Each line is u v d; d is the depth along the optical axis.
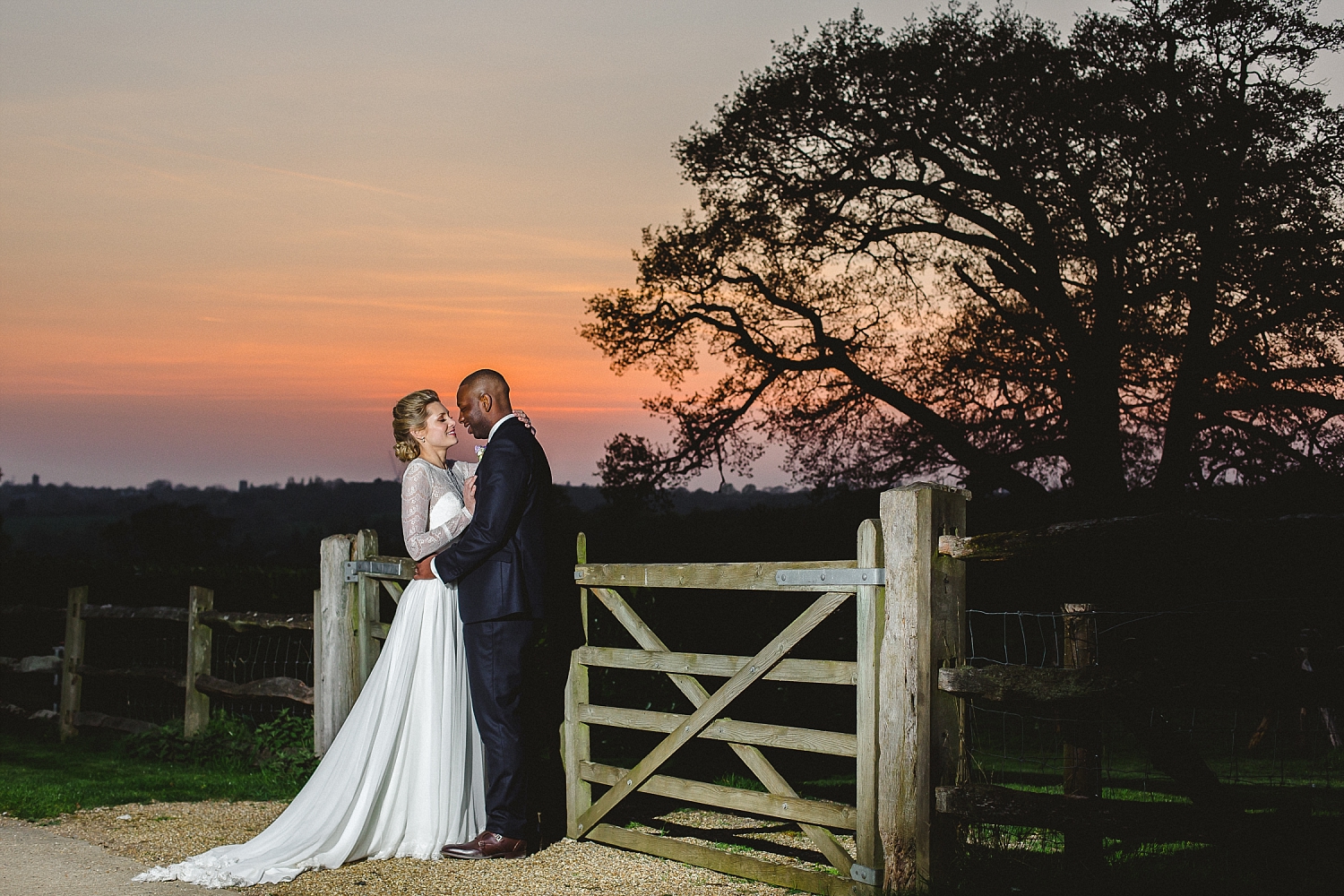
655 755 4.77
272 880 4.32
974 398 20.83
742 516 19.45
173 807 5.73
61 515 81.38
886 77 20.47
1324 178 17.22
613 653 5.05
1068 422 19.14
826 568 4.16
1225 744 7.65
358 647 6.33
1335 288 16.92
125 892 4.13
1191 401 17.72
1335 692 3.31
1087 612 3.92
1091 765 3.93
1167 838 3.49
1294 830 3.33
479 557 4.74
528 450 4.87
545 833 5.28
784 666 4.32
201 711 7.93
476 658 4.80
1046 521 18.52
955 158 21.23
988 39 19.86
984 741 7.82
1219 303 17.84
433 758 4.85
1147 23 18.03
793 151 22.12
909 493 3.91
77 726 8.94
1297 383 17.81
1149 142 17.52
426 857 4.77
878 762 3.95
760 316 23.72
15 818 5.42
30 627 10.61
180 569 10.52
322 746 6.52
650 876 4.46
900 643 3.90
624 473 23.80
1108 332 18.23
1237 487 17.42
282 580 9.72
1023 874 3.95
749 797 4.43
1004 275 20.09
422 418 5.19
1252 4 17.38
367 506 51.47
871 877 3.92
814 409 23.25
